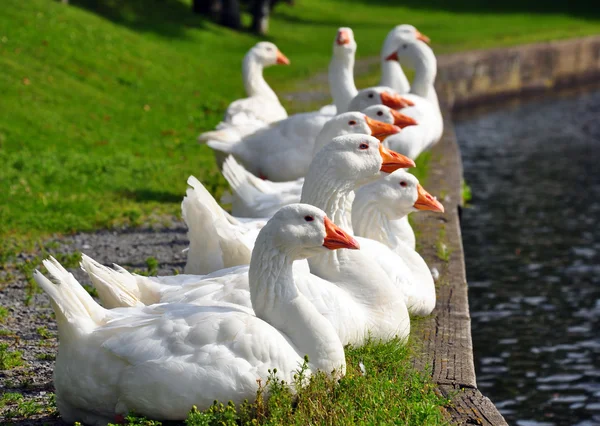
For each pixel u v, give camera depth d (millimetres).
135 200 13719
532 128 28797
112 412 5914
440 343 7715
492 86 35188
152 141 18609
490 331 11805
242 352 5730
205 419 5445
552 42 39938
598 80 42719
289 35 38906
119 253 11070
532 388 10156
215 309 6023
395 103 11344
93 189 14164
